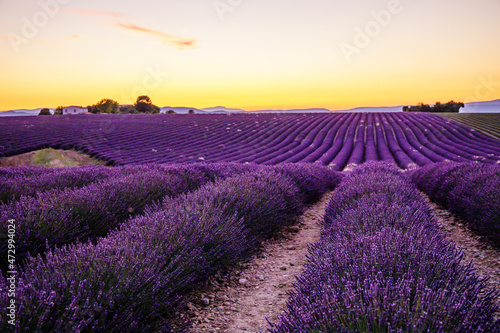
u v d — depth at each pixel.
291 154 25.59
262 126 40.84
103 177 7.00
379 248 2.39
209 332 2.45
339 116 53.22
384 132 36.47
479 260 3.60
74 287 2.00
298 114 58.56
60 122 43.78
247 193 4.90
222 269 3.67
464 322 1.47
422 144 29.22
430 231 3.13
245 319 2.63
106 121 45.91
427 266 2.08
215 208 4.06
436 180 7.19
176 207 3.96
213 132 36.34
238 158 23.19
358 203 4.27
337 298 1.83
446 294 1.79
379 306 1.63
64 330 1.71
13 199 4.55
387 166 9.98
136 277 2.25
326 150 28.48
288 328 1.79
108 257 2.37
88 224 3.96
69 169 7.66
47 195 4.46
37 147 23.97
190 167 7.96
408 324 1.45
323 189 8.58
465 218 5.30
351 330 1.54
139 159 21.42
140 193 5.26
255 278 3.48
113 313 2.01
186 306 2.85
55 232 3.50
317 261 2.62
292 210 5.86
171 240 3.02
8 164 18.98
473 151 23.59
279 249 4.40
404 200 4.60
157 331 2.22
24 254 3.04
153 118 51.81
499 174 5.45
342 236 3.07
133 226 3.26
